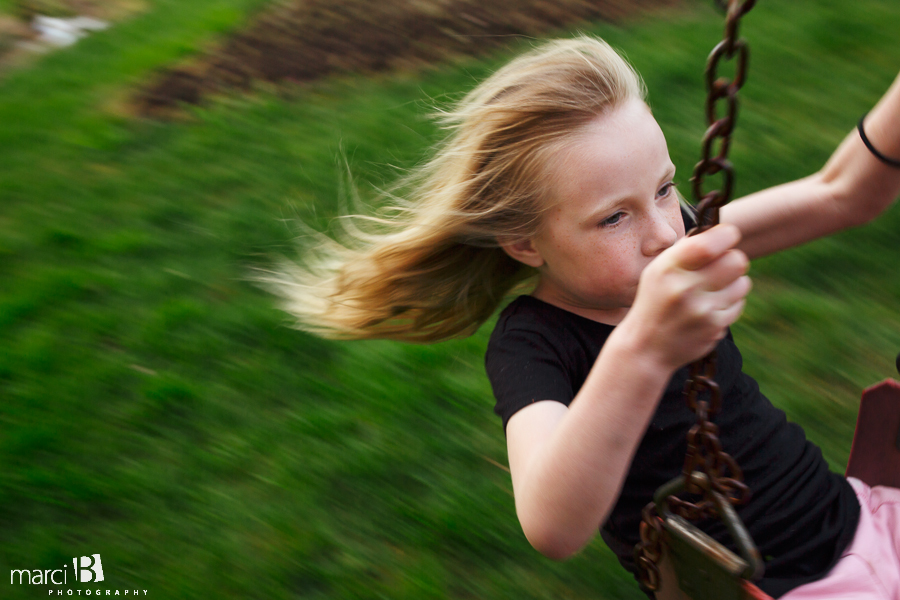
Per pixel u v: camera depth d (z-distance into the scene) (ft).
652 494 4.59
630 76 4.32
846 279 10.37
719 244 3.08
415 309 5.60
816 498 4.70
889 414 4.93
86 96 17.11
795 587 4.37
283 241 11.85
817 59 15.21
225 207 12.80
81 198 13.29
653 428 4.55
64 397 9.30
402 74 16.75
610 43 16.48
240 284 11.09
